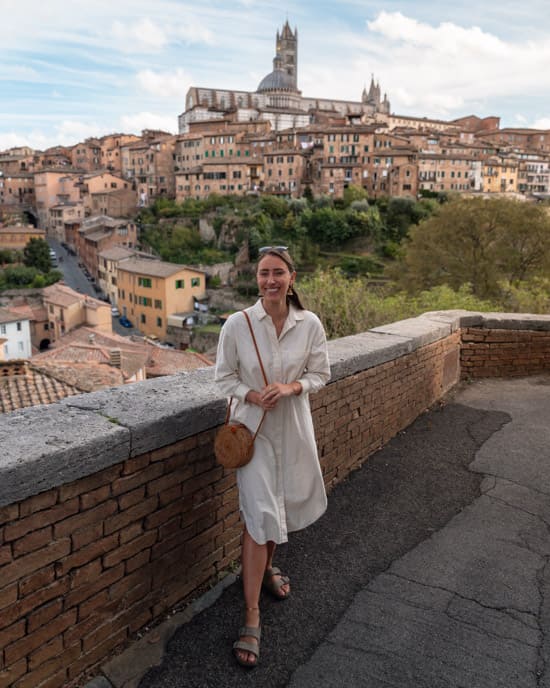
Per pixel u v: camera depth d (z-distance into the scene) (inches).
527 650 109.4
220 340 108.3
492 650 109.3
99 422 102.1
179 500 114.4
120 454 98.4
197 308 2628.0
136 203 4138.8
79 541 95.0
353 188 3587.6
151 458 106.3
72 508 92.8
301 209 3444.9
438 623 116.7
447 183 3799.2
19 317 2059.5
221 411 120.9
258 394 104.9
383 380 203.6
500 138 5462.6
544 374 309.4
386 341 213.5
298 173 3784.5
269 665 104.7
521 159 4411.9
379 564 137.7
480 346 297.1
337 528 153.9
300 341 108.1
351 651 108.6
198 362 1149.7
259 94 5959.6
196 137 4229.8
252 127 4584.2
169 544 113.7
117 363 885.8
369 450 200.5
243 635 106.2
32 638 90.1
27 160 5182.1
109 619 103.1
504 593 127.0
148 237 3543.3
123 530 103.0
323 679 101.7
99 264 3095.5
